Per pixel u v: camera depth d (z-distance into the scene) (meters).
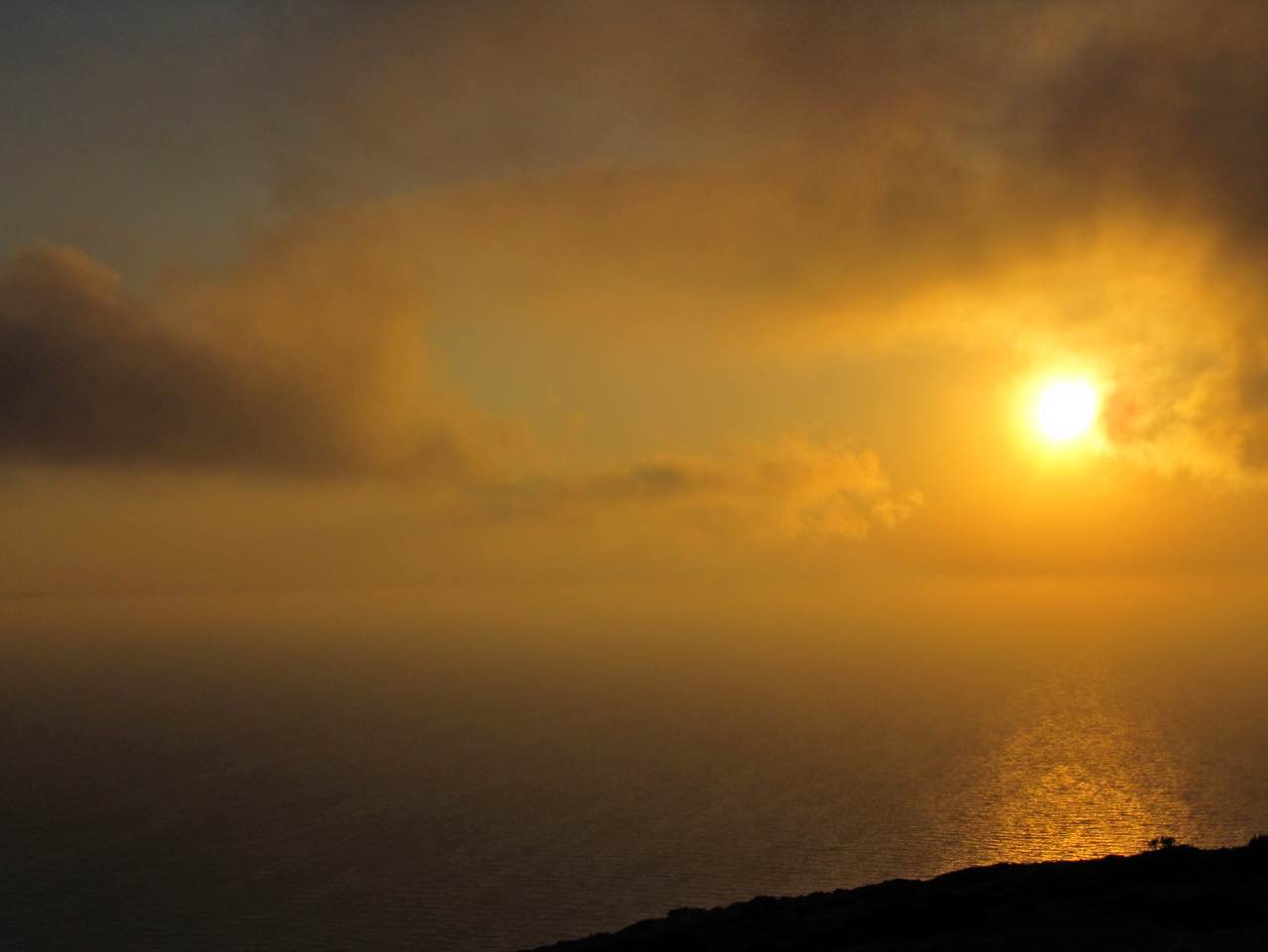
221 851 171.75
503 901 143.88
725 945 45.88
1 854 170.00
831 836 176.62
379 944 127.00
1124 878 46.66
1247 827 174.88
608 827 184.75
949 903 45.84
